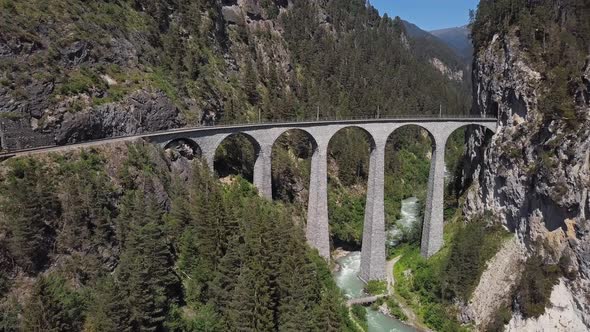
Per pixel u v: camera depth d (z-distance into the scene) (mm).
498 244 66938
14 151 46344
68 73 59125
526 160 64938
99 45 66688
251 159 84438
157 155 56719
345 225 93688
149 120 66500
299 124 67750
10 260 37188
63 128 53938
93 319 33438
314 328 39594
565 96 60531
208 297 42906
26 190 38750
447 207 89062
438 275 66875
